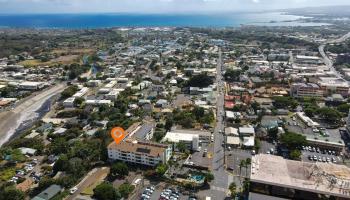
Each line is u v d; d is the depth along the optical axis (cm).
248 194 15838
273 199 14362
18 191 16850
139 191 17775
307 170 15638
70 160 19975
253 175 15150
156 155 19888
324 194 13900
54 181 17888
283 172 15425
